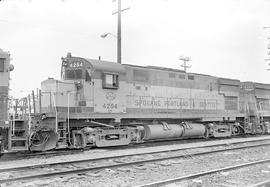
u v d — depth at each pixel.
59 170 9.62
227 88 23.47
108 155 12.83
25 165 10.07
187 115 19.88
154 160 11.48
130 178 8.73
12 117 12.05
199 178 8.71
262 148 15.99
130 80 17.27
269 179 8.74
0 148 11.43
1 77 11.77
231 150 15.00
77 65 15.49
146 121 18.30
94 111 15.28
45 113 13.72
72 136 14.73
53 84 14.62
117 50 24.44
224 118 22.52
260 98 27.33
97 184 7.98
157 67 19.06
